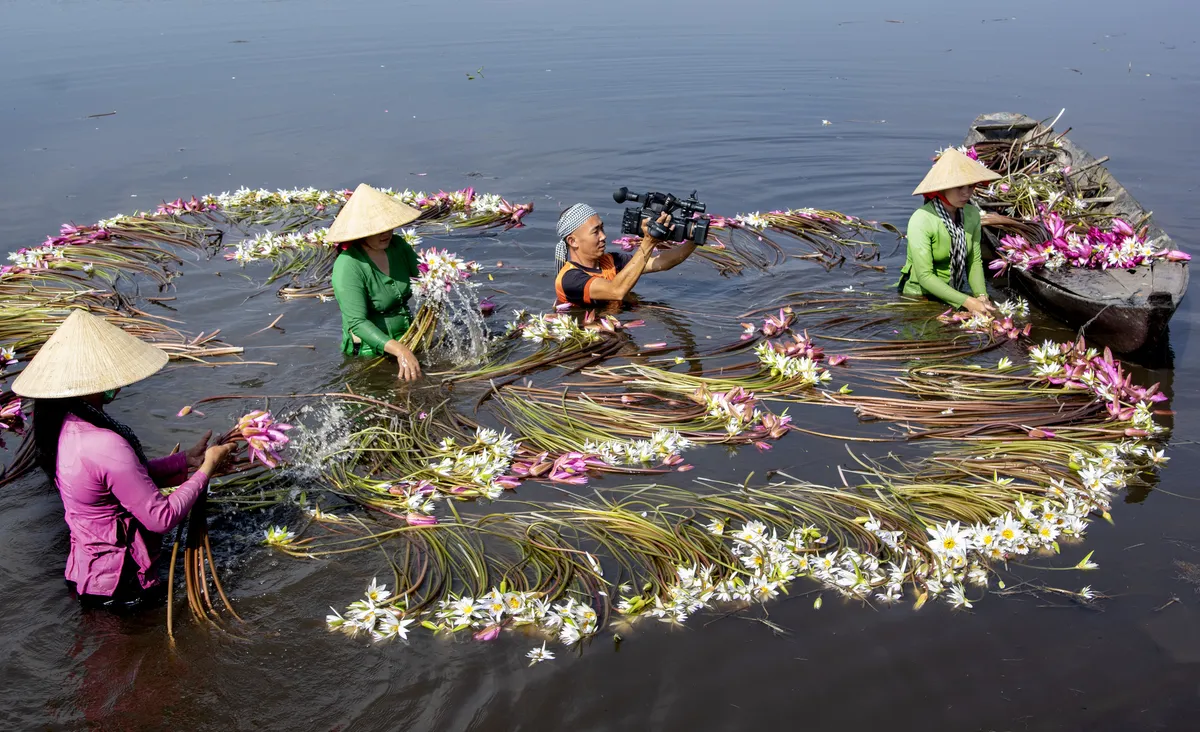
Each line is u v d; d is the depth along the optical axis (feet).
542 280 27.61
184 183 38.52
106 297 26.48
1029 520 15.38
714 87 52.47
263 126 46.80
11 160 41.60
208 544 14.39
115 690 12.38
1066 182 29.40
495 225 32.83
